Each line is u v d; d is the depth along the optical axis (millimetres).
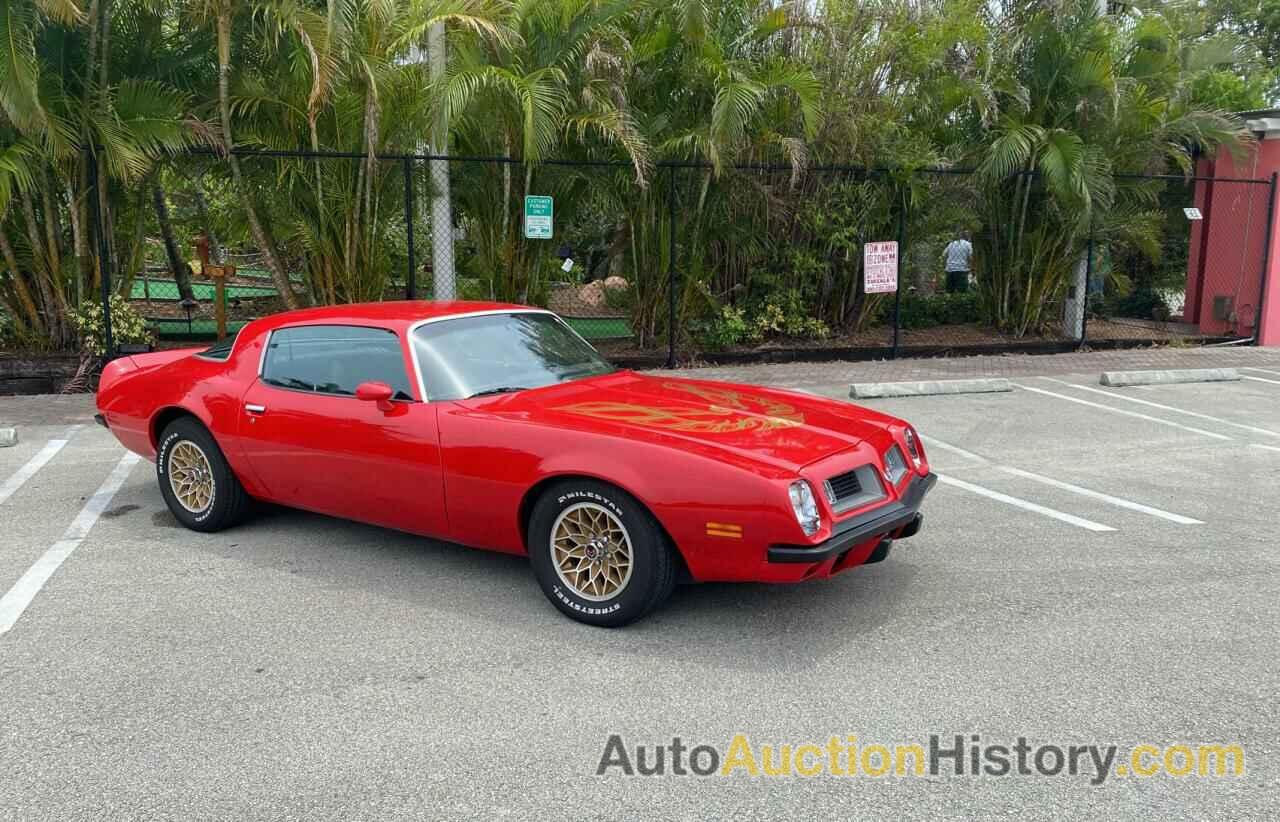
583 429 4258
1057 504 6285
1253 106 19219
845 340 13656
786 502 3799
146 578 4957
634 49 11195
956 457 7625
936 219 13438
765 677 3812
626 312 12867
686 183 11945
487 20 9695
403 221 11555
